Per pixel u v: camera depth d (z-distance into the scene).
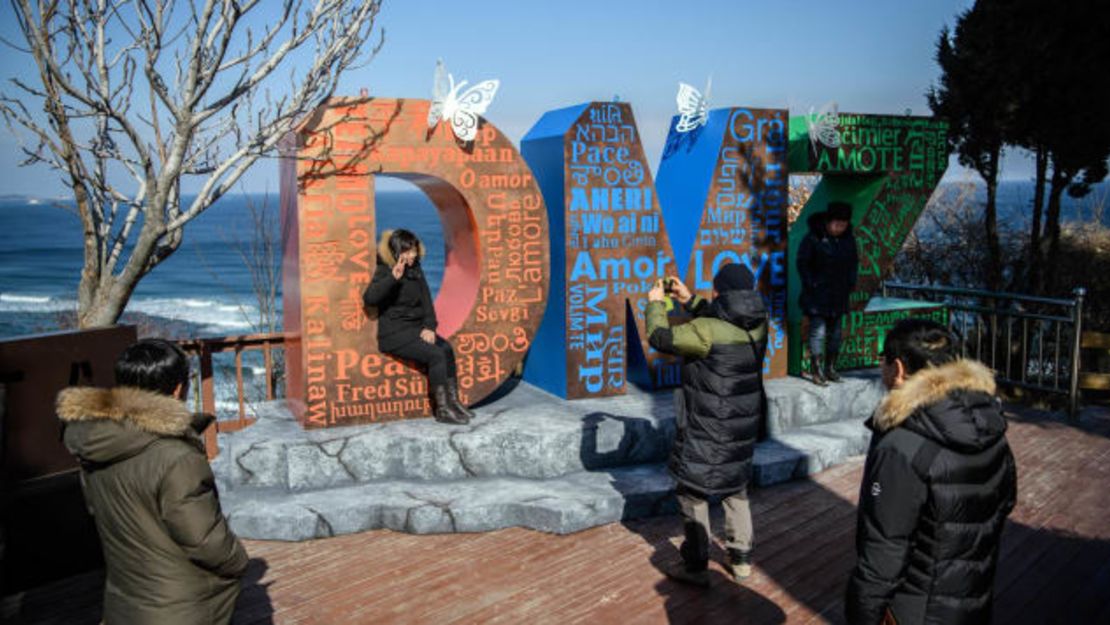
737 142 6.86
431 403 6.00
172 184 4.95
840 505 5.56
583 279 6.51
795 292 7.61
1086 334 7.81
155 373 2.59
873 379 7.22
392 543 4.95
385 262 5.59
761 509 5.50
